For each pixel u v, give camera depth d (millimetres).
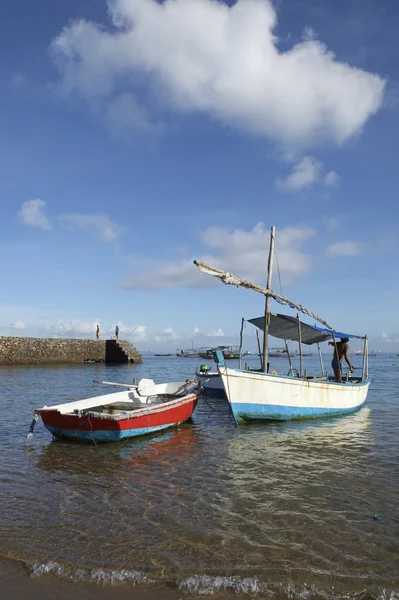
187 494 7434
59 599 4500
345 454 10117
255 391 13094
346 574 4922
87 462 9477
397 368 57594
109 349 55000
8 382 27141
